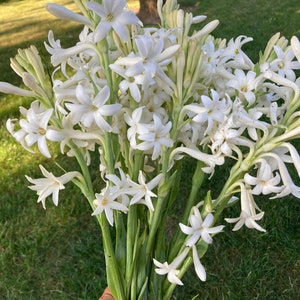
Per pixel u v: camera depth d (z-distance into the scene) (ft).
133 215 1.20
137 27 1.12
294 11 8.16
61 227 3.17
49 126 1.08
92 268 2.84
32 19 10.26
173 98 1.09
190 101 1.17
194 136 1.14
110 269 1.26
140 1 8.50
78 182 1.18
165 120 1.13
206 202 1.14
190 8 9.13
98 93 0.99
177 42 1.08
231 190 1.12
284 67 1.18
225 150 1.04
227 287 2.68
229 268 2.81
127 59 0.99
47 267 2.90
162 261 1.30
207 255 2.89
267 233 3.00
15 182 3.70
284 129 1.08
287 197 3.33
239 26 7.38
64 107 1.18
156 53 0.99
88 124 1.00
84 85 1.10
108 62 1.03
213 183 3.50
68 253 3.00
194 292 2.69
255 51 6.01
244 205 1.07
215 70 1.17
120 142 1.21
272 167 1.09
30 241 3.04
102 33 0.92
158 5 1.22
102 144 1.12
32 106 1.13
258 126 1.03
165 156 1.11
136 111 1.05
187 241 1.14
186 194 3.41
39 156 4.04
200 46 1.08
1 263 2.93
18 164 3.95
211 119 1.05
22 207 3.39
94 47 1.03
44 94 1.10
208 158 1.09
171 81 1.06
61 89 1.03
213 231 1.12
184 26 1.06
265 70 1.13
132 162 1.21
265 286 2.69
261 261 2.84
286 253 2.90
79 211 3.28
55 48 1.10
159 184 1.14
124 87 1.03
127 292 1.28
